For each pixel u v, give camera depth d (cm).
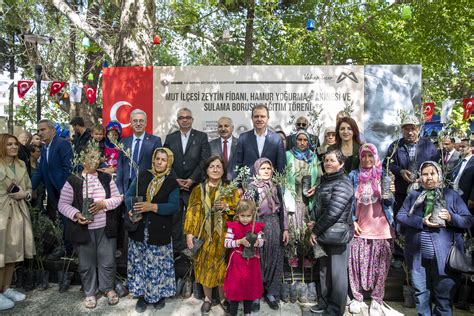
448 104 624
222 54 1160
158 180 395
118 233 425
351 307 389
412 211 352
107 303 412
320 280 390
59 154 504
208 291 390
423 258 349
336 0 1123
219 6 899
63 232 478
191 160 496
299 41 1073
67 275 445
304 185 422
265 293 409
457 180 470
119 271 464
